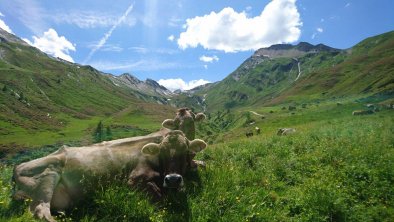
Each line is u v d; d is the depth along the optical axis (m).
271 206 2.78
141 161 2.83
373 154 3.81
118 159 2.79
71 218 2.26
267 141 5.26
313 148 4.50
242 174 3.32
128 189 2.54
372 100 30.97
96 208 2.40
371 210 2.68
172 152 2.69
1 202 2.18
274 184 3.18
